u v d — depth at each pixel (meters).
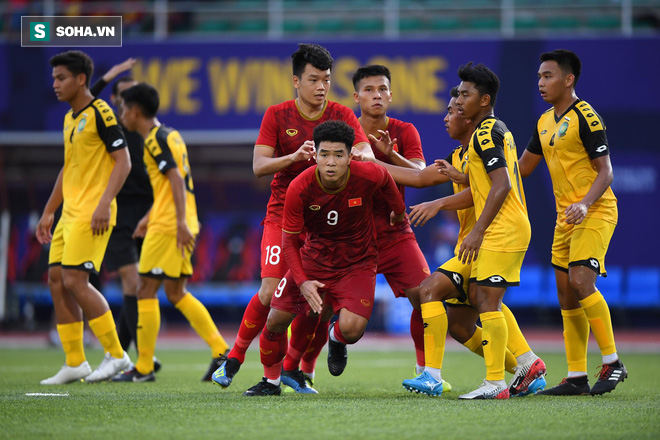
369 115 20.44
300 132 19.05
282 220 18.20
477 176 17.12
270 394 18.02
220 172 64.25
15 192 63.91
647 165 55.03
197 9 59.47
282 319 17.38
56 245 22.00
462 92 17.62
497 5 62.53
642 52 55.16
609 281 54.88
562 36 55.78
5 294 54.88
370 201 16.98
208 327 24.12
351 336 16.95
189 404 15.48
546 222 54.69
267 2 63.94
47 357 34.66
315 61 18.34
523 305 54.81
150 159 23.67
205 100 57.59
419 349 20.25
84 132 21.47
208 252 58.12
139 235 24.56
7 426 12.68
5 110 57.59
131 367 23.39
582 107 18.72
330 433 11.94
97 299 22.00
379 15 62.16
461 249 16.52
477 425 12.71
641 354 38.62
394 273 19.42
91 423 12.95
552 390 18.62
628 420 13.33
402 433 11.95
